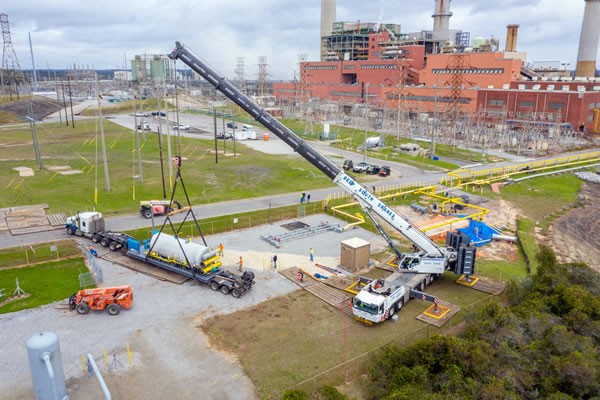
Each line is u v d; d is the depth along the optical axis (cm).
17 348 2680
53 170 7338
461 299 3491
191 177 7088
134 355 2642
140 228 4769
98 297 3072
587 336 2623
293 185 6881
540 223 5503
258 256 4209
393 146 10706
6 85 19800
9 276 3609
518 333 2586
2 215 5009
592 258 4500
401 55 16100
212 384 2406
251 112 3556
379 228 3838
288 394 2016
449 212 5656
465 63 13950
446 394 2067
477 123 11956
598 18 14612
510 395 2050
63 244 4266
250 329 2966
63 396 2195
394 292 3178
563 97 11450
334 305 3303
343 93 18800
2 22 16700
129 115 16638
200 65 3547
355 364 2602
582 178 7750
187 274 3591
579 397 2169
